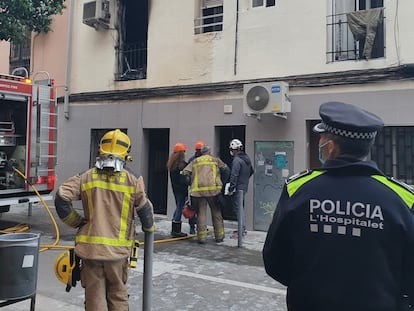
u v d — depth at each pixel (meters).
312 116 8.29
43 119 8.68
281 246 1.97
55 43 12.27
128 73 11.23
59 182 11.80
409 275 1.73
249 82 9.01
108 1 11.10
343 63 8.05
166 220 9.95
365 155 1.93
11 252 3.65
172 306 4.67
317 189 1.89
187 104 9.84
